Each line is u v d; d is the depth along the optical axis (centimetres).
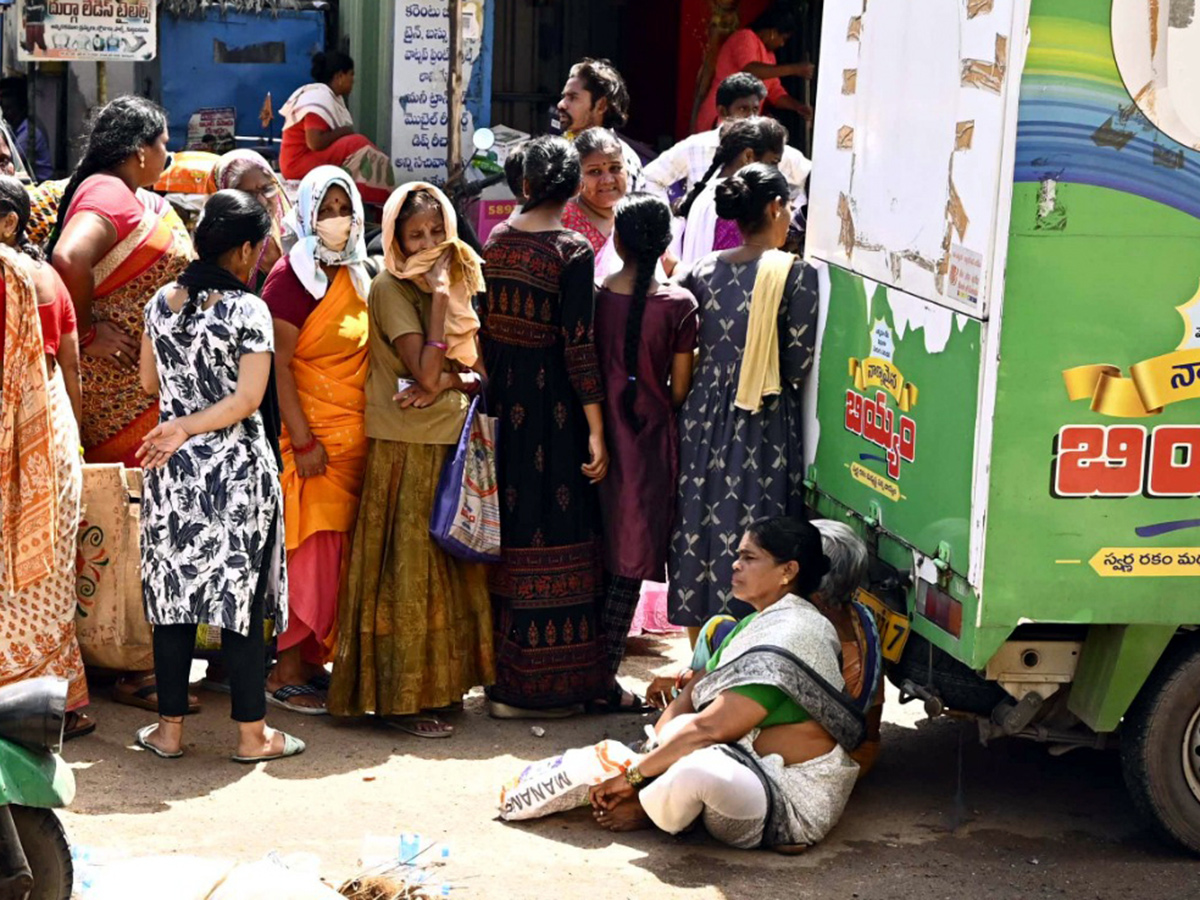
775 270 518
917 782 500
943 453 427
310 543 528
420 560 523
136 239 546
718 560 530
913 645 462
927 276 435
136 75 1043
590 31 1133
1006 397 401
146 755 500
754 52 959
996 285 398
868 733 471
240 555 480
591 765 453
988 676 432
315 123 915
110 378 556
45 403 479
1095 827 468
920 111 442
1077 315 399
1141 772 438
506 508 535
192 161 842
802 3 1057
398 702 522
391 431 519
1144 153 394
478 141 852
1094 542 409
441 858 422
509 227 531
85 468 524
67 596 502
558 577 538
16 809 364
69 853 371
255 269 610
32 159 1045
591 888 416
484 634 538
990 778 505
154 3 830
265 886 366
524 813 458
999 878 430
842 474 497
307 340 517
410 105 919
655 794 436
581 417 538
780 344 522
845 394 493
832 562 455
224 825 448
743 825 435
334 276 520
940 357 427
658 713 556
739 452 525
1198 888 426
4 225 485
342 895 379
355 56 1029
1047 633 432
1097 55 389
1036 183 393
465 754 514
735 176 527
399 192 515
